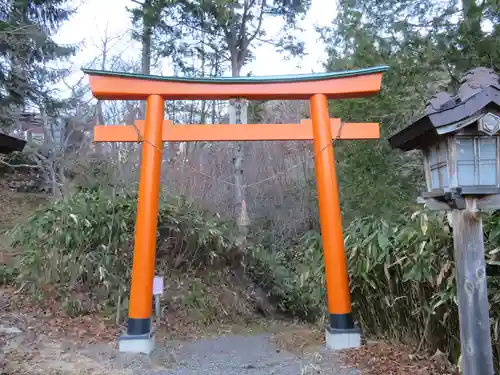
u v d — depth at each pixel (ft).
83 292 18.45
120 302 18.30
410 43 19.94
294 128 16.71
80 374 12.05
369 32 21.89
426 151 10.48
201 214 24.62
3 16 36.11
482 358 8.71
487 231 11.00
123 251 20.21
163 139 16.33
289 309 24.73
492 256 10.42
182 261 22.81
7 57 35.65
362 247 14.78
